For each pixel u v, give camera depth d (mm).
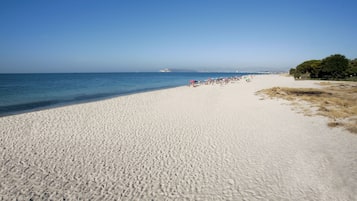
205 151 7145
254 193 4828
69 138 8500
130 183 5293
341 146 7219
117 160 6539
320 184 5070
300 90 22250
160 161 6453
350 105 13680
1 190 4977
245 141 8008
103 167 6098
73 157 6754
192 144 7789
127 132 9266
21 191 4957
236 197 4699
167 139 8344
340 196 4598
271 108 13898
